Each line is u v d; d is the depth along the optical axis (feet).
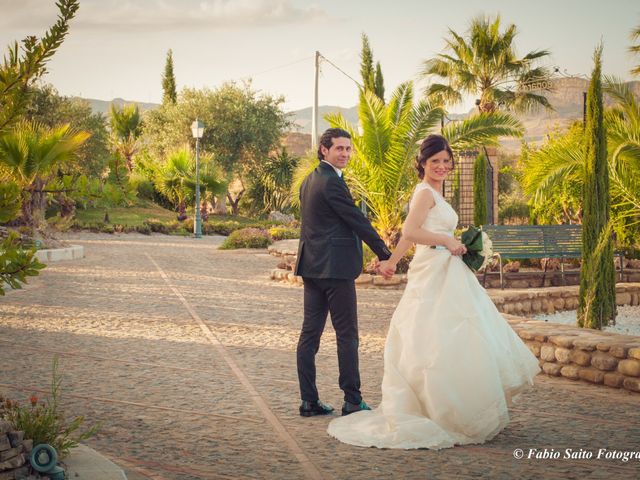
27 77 11.56
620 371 19.36
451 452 14.17
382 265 16.58
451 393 14.79
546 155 42.29
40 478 11.75
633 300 39.24
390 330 16.03
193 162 122.42
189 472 12.79
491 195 79.20
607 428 15.76
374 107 48.73
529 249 42.47
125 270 52.29
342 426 15.57
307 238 17.24
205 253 71.26
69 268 52.80
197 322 30.14
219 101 168.04
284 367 21.83
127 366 21.72
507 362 15.24
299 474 12.76
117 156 84.48
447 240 15.80
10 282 11.32
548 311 37.04
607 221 29.01
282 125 177.17
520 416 16.83
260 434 15.25
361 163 49.67
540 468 13.14
